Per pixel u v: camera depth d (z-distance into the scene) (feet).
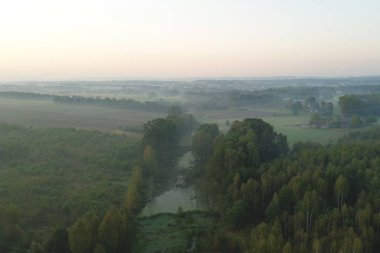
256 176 313.53
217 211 314.55
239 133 417.49
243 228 276.21
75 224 220.23
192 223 295.48
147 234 276.82
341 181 272.31
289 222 249.14
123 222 233.35
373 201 254.68
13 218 252.42
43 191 335.47
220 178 336.08
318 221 240.12
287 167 311.06
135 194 317.83
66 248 221.05
